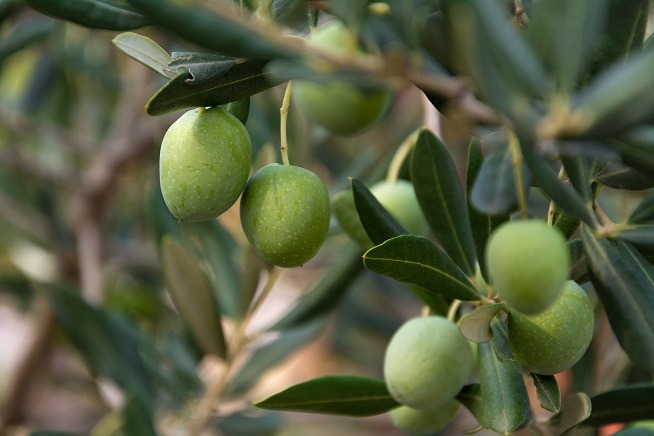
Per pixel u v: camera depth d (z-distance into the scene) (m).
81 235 0.72
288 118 0.62
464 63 0.33
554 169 0.39
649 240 0.39
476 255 0.42
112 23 0.39
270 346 0.61
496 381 0.42
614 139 0.35
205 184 0.39
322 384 0.44
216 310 0.53
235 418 0.60
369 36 0.35
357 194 0.41
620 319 0.39
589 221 0.36
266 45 0.35
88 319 0.57
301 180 0.40
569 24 0.33
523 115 0.33
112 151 0.72
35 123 0.72
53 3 0.39
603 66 0.38
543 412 0.57
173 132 0.39
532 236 0.35
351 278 0.54
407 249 0.40
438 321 0.42
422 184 0.43
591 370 0.54
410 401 0.42
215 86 0.39
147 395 0.57
